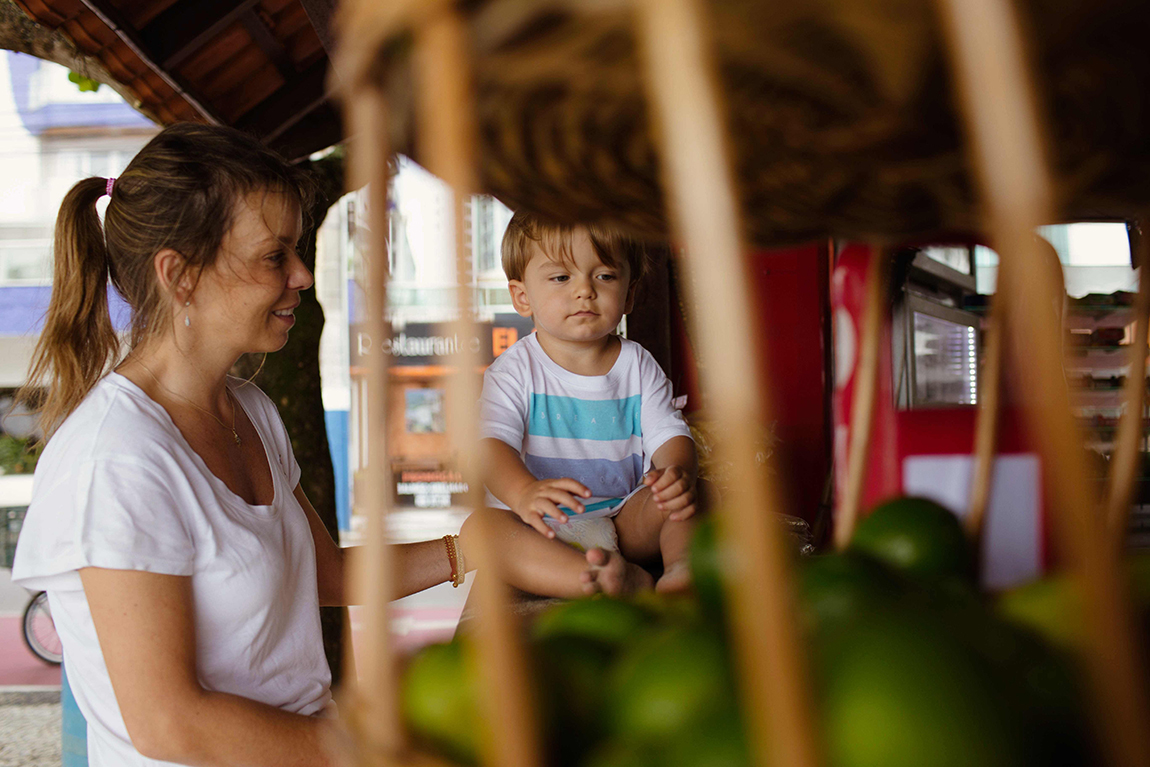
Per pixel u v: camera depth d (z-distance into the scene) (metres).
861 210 0.38
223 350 1.22
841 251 0.91
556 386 1.62
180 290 1.16
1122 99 0.29
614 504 1.41
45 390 1.23
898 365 1.23
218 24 1.94
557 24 0.25
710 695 0.34
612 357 1.68
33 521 1.04
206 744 0.98
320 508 2.62
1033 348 0.21
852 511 0.58
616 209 0.40
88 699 1.06
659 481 1.25
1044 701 0.31
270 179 1.19
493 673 0.27
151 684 0.97
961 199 0.35
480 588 0.28
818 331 2.67
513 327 7.94
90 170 10.23
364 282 0.34
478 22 0.26
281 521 1.23
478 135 0.33
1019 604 0.38
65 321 1.20
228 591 1.10
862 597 0.34
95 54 1.96
